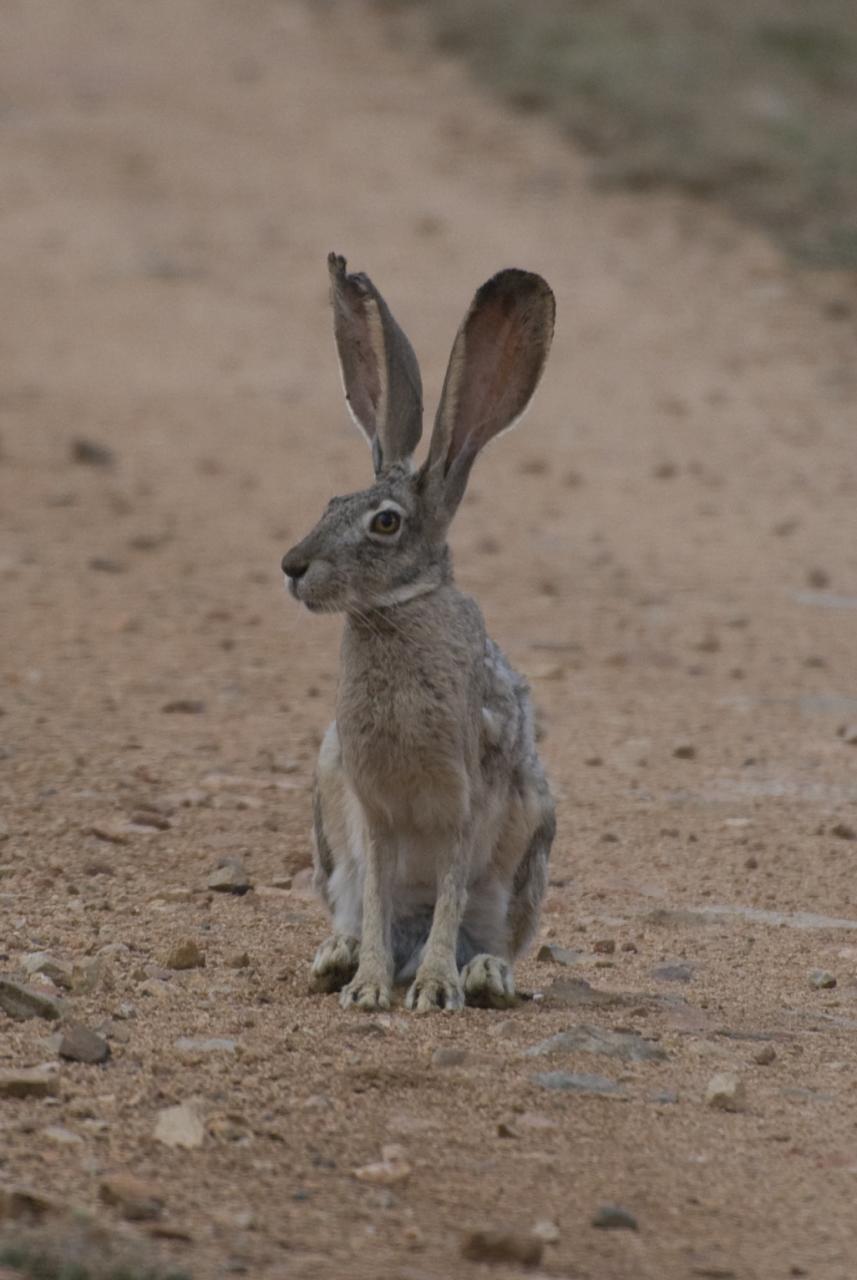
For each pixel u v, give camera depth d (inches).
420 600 436.8
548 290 459.8
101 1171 332.5
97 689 742.5
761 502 1127.0
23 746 660.7
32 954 451.2
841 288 1619.1
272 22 2423.7
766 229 1755.7
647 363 1439.5
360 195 1847.9
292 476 1144.8
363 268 1632.6
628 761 679.7
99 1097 365.7
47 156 1939.0
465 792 440.1
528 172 1911.9
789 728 730.2
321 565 431.2
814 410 1341.0
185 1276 289.3
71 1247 299.0
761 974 481.4
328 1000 442.6
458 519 1069.8
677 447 1245.7
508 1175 345.4
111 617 853.8
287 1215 322.3
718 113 2041.1
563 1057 404.2
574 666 808.9
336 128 2046.0
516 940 477.7
